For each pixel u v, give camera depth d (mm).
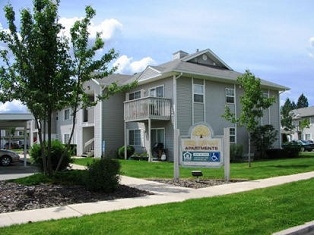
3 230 6344
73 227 6430
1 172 18266
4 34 11227
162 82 25703
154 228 6367
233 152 24859
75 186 10844
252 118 19000
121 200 9391
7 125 22812
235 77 27141
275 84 30281
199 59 28484
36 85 11227
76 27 11672
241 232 6270
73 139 34562
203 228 6387
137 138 28328
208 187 11758
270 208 8047
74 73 11562
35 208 8500
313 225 6977
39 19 11109
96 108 29672
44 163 12219
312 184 11594
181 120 24609
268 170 16906
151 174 15562
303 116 59156
